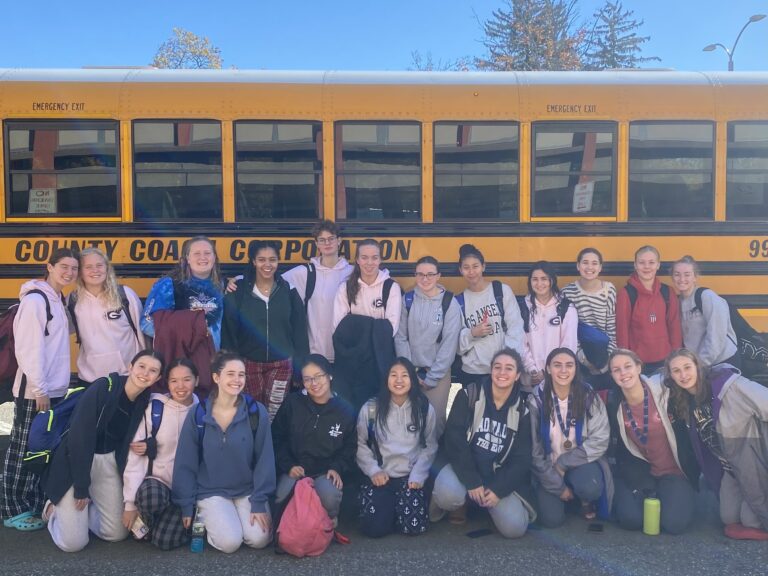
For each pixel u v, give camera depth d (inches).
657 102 210.4
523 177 209.3
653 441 159.0
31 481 161.6
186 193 205.0
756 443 149.2
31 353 155.2
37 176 202.7
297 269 190.2
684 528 155.4
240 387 146.8
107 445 148.9
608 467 163.2
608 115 209.9
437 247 208.7
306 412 160.4
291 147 206.2
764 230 212.2
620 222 210.7
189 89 204.7
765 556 144.0
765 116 211.5
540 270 185.8
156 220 204.2
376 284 181.2
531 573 136.3
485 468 158.6
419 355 184.1
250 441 149.6
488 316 185.8
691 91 211.5
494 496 153.6
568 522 164.4
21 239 202.7
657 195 211.8
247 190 205.8
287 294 178.9
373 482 157.8
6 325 161.8
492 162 209.2
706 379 155.3
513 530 152.9
